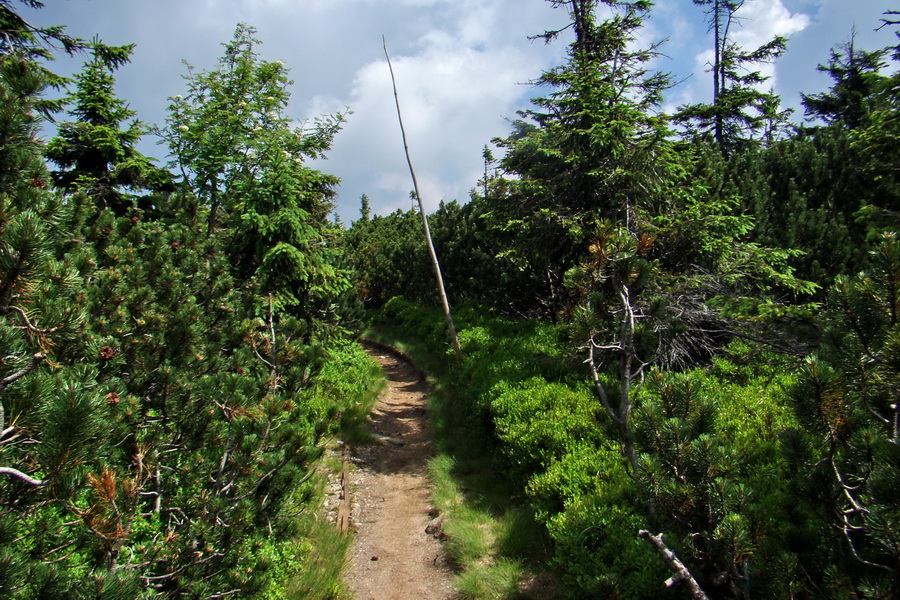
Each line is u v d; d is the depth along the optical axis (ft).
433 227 72.54
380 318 76.64
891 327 8.96
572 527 15.58
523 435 21.91
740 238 35.96
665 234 31.12
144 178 43.68
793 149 44.29
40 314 8.16
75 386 7.27
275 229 32.35
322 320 39.32
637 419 11.92
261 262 33.55
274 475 13.99
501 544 18.43
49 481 7.14
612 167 33.50
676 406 12.02
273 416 13.93
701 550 10.61
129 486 8.81
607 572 13.34
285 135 43.70
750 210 38.29
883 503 7.68
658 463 10.89
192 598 10.28
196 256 26.13
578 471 18.43
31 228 7.21
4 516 6.98
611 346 14.16
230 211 41.57
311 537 18.65
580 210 34.86
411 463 28.04
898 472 7.59
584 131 32.19
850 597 7.91
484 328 46.14
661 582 12.07
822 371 8.95
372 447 29.68
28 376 7.55
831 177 38.93
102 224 22.98
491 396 27.27
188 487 12.65
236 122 41.60
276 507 14.16
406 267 77.36
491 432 26.78
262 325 23.20
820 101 67.31
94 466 9.29
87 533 8.84
